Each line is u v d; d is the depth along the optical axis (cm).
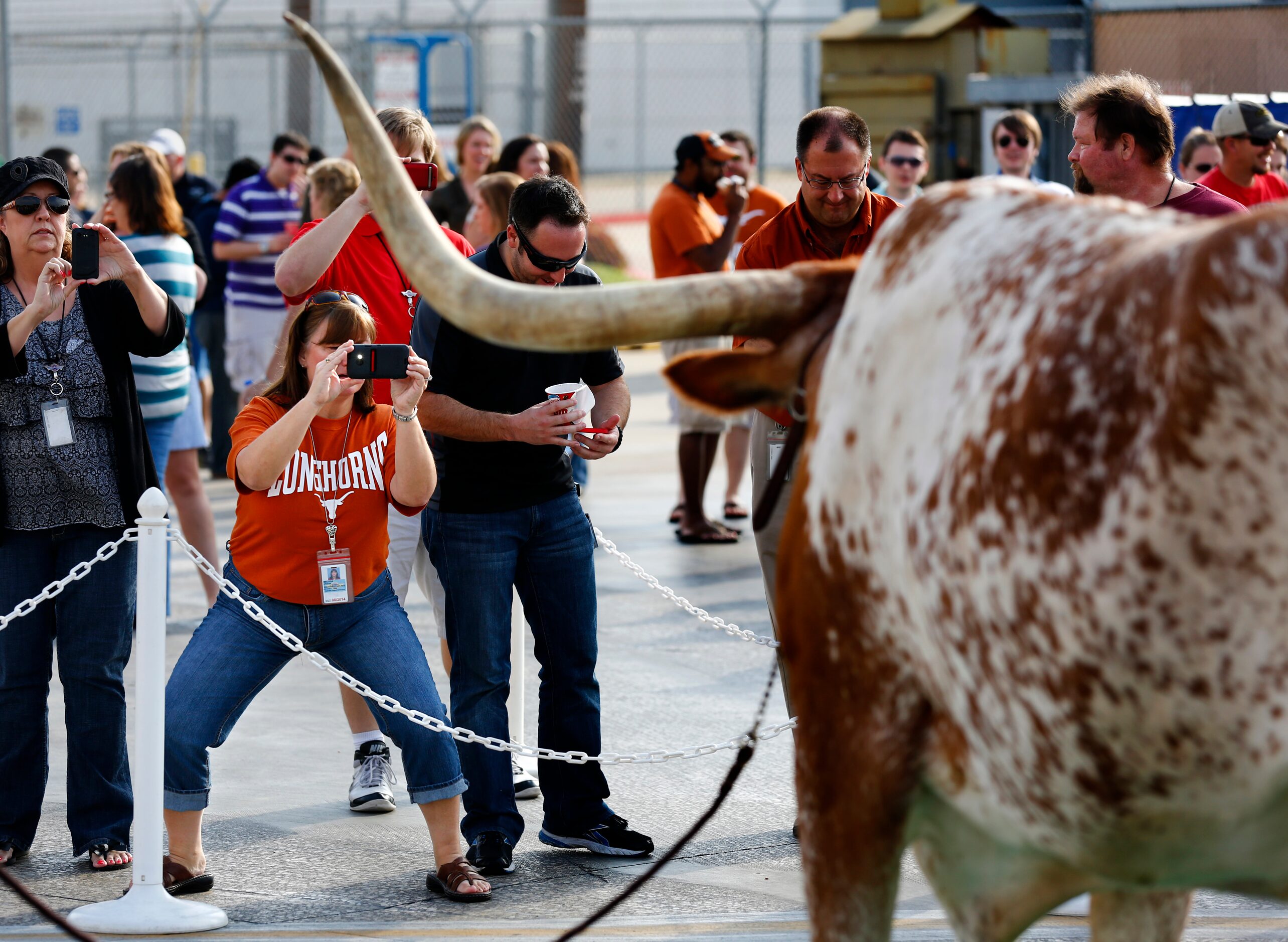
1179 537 254
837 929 351
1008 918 355
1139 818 283
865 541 330
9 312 662
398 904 620
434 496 670
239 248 1515
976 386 297
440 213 1281
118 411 661
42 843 698
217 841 696
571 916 602
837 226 703
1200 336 249
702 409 397
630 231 3475
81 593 655
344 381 613
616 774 796
